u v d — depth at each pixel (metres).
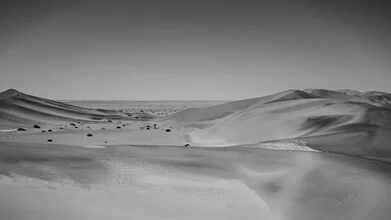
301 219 11.98
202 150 24.47
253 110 51.16
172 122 75.38
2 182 13.95
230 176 17.12
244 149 25.19
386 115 37.81
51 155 19.88
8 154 19.12
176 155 22.20
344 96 108.62
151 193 13.95
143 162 19.50
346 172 17.98
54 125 65.19
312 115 40.88
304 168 18.78
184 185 15.35
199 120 75.00
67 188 13.84
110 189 14.15
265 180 16.47
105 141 39.56
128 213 11.49
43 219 10.37
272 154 22.77
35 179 14.76
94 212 11.30
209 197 13.80
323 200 13.82
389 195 14.62
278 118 42.44
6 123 61.28
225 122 48.72
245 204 13.14
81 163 18.41
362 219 12.18
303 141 27.83
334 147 26.02
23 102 83.94
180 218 11.41
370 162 20.84
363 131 30.33
